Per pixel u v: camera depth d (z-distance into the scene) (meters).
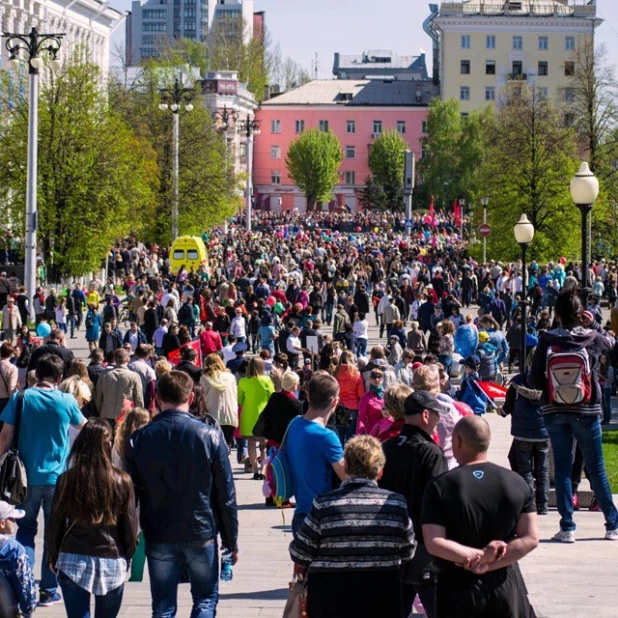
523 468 31.77
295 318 80.88
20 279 120.81
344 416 44.12
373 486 16.33
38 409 23.69
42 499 23.70
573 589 22.70
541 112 153.62
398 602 16.20
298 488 20.70
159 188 155.62
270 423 34.44
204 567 18.83
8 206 118.88
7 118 120.69
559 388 25.53
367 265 150.62
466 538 15.14
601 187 136.38
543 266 124.31
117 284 141.50
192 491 18.62
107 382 38.22
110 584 18.56
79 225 117.19
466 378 45.00
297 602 17.44
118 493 18.38
